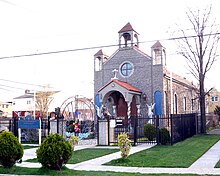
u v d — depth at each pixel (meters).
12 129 24.64
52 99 66.50
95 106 33.78
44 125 24.58
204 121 32.97
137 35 35.22
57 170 11.66
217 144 21.69
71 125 27.30
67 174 11.02
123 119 26.53
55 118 24.36
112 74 35.00
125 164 13.25
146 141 22.30
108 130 22.09
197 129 32.78
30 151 18.81
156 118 21.88
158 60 33.69
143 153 16.50
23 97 76.00
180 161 13.80
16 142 12.58
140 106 32.97
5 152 12.11
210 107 67.75
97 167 12.78
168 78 35.03
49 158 11.56
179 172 11.31
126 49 34.56
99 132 22.11
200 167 12.38
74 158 15.23
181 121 24.59
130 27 34.38
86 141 23.98
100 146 21.17
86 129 29.69
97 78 35.94
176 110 38.34
